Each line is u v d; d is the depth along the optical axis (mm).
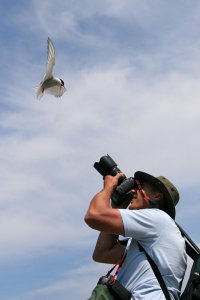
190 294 4672
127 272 4867
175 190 5195
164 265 4805
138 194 5125
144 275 4801
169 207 5117
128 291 4789
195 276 4695
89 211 4898
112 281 4797
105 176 5184
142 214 4891
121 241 5441
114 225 4855
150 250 4855
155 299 4711
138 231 4859
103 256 5383
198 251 4977
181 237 4957
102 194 4996
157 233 4867
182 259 4887
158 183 5117
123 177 5176
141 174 5176
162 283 4770
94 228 4898
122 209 4902
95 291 4816
